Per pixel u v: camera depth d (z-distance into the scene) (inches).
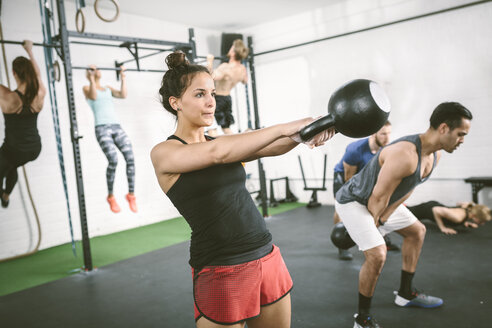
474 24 193.5
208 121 48.3
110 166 194.9
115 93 204.5
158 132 238.7
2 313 113.1
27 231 183.2
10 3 177.8
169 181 46.4
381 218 86.4
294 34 255.1
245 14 244.7
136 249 176.9
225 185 46.9
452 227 168.4
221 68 198.5
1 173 166.2
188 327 97.0
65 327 101.1
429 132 76.9
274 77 268.2
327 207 242.4
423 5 207.0
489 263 126.2
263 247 49.4
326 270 130.6
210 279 46.6
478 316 91.8
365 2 225.5
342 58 237.3
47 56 141.3
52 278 143.0
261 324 51.2
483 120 195.5
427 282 113.8
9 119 157.8
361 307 86.7
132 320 102.7
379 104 37.4
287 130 37.8
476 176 199.6
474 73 195.6
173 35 250.1
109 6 213.0
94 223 208.7
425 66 209.3
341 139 244.2
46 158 189.6
